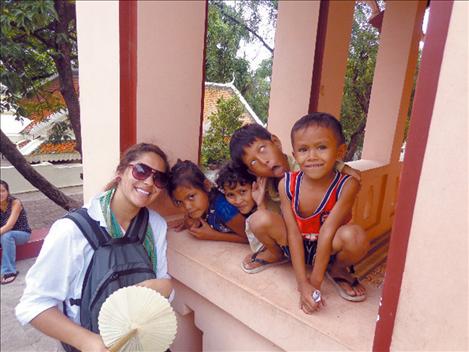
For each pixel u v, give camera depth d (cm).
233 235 194
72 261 133
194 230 192
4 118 1232
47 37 568
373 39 770
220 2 761
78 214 138
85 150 236
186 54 212
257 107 915
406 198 95
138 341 117
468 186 84
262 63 864
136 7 186
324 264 129
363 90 793
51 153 1223
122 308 117
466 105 82
